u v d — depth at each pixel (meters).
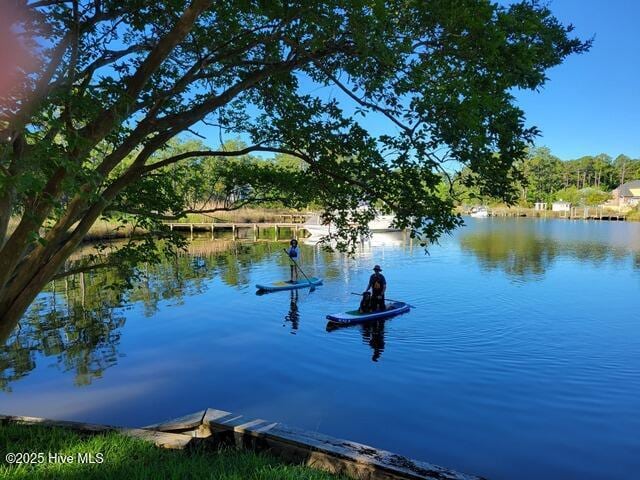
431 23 3.81
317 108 5.36
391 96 4.23
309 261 25.80
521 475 5.75
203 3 3.73
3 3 2.74
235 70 5.60
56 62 3.35
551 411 7.48
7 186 2.61
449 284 18.28
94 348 11.02
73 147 3.13
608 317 13.24
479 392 8.22
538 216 88.94
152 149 4.48
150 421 7.29
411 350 10.59
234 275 21.48
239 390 8.45
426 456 6.18
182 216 5.45
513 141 3.91
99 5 4.34
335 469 4.05
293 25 4.55
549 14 4.38
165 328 12.70
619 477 5.70
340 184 5.42
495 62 3.77
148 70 3.82
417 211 4.60
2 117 2.68
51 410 7.68
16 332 12.35
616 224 62.81
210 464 3.90
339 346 10.96
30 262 4.13
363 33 3.61
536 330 12.03
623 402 7.78
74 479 3.51
